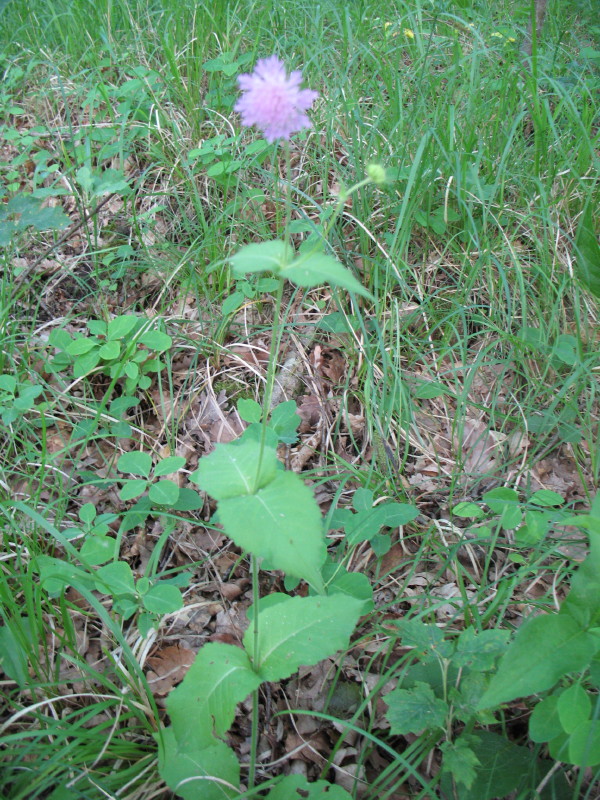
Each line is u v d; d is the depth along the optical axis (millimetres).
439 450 700
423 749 480
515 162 857
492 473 675
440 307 783
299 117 382
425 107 878
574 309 724
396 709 453
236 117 956
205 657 467
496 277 789
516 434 701
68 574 535
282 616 479
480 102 907
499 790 455
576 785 432
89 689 534
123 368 714
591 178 815
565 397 706
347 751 512
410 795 482
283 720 533
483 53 927
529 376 721
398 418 701
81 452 676
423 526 635
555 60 998
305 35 997
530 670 416
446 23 998
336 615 473
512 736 498
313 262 382
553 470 675
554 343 709
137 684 515
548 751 477
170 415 727
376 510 585
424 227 841
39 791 453
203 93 1008
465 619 542
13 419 650
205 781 460
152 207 910
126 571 563
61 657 548
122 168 883
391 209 818
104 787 465
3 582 524
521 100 905
